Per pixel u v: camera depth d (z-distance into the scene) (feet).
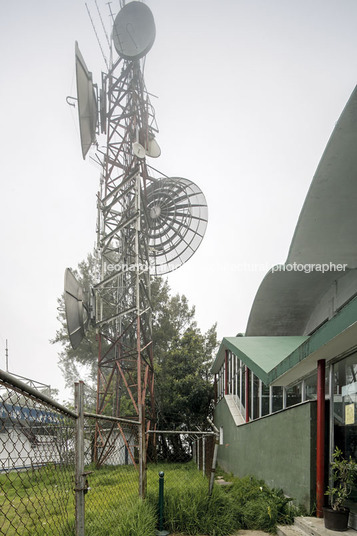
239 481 29.50
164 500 19.30
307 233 31.99
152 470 39.88
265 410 36.01
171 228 62.85
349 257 34.83
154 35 55.88
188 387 76.28
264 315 54.90
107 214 55.98
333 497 19.40
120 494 18.53
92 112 52.49
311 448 20.34
